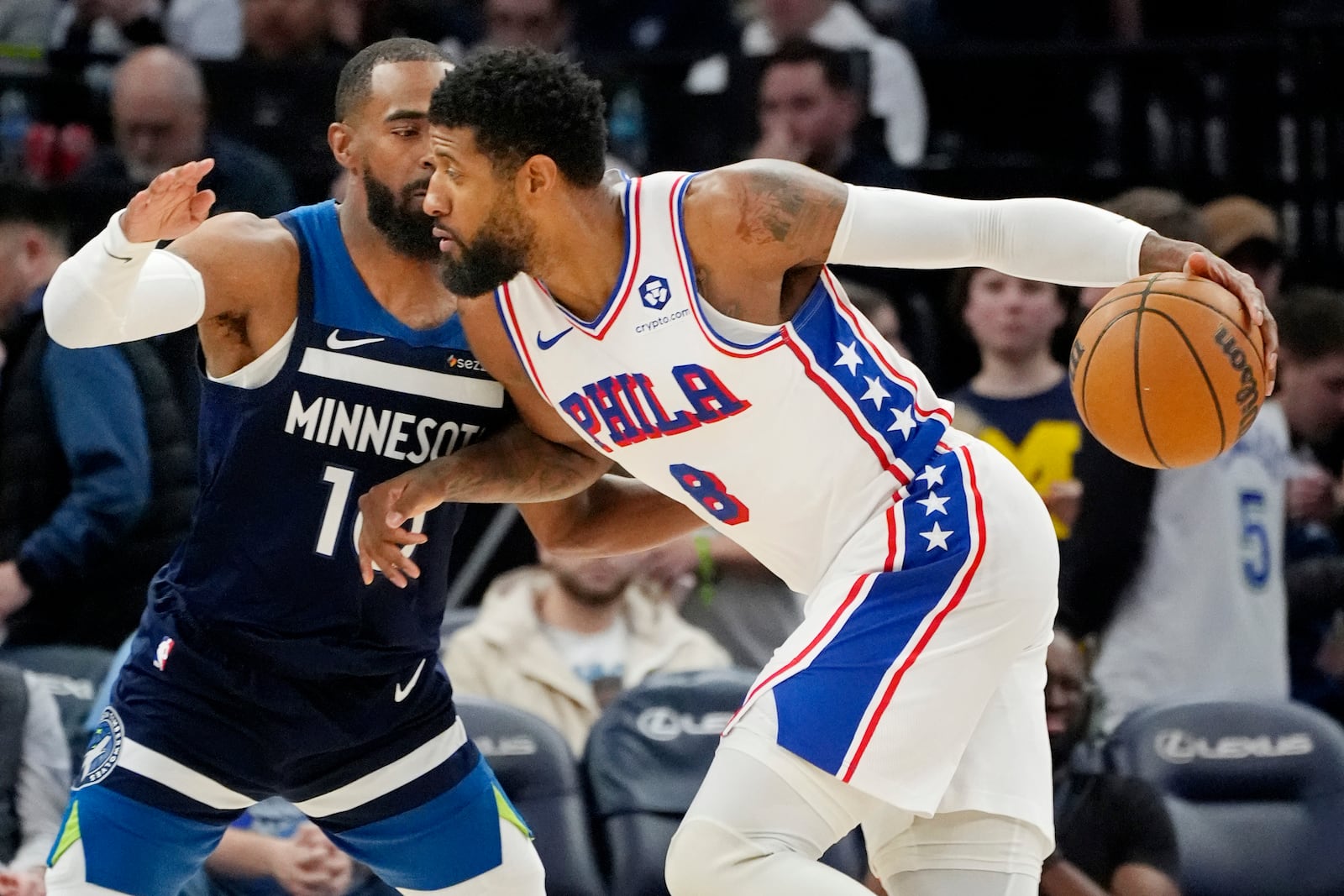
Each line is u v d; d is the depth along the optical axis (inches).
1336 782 657.0
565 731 659.4
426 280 418.3
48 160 887.7
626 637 685.3
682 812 618.5
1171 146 967.6
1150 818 632.4
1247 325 386.9
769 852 377.4
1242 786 657.0
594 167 383.9
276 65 884.6
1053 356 768.3
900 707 384.2
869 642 387.2
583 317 397.1
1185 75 963.3
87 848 426.3
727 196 382.3
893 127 965.2
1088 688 639.8
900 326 815.1
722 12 1104.2
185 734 430.6
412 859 460.1
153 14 1061.8
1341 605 768.3
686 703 634.8
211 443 424.8
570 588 673.6
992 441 717.3
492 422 438.9
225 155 826.2
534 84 375.9
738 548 707.4
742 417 395.2
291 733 436.5
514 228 383.9
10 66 976.3
